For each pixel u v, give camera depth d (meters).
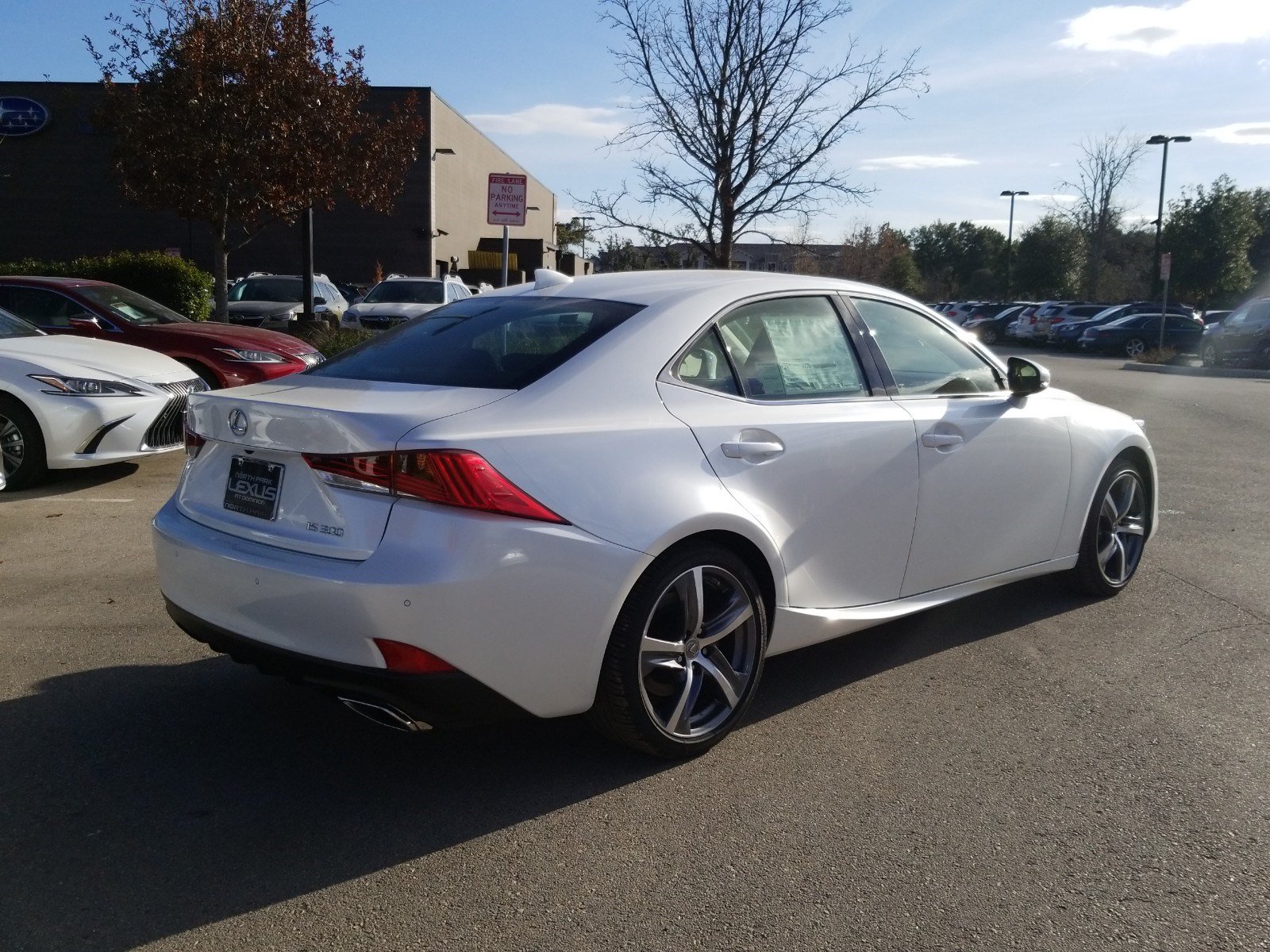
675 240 13.05
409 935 2.74
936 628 5.12
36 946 2.68
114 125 14.61
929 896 2.91
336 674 3.18
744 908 2.85
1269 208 57.03
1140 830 3.26
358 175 15.72
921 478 4.31
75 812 3.34
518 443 3.23
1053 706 4.19
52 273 17.42
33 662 4.54
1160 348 29.84
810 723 4.03
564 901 2.88
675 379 3.69
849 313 4.38
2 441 7.69
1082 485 5.18
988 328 45.19
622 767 3.67
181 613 3.62
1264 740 3.89
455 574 3.04
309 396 3.49
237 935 2.73
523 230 58.16
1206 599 5.58
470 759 3.73
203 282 17.91
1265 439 11.95
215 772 3.62
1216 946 2.70
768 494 3.76
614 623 3.37
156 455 8.21
